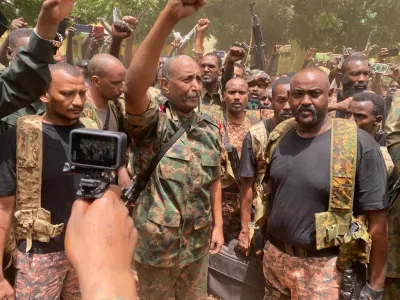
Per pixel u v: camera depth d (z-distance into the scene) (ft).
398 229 9.57
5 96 5.53
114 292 2.19
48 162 7.82
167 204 8.86
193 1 5.43
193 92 8.94
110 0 58.70
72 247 2.33
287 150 8.76
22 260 8.06
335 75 21.22
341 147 8.20
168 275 9.34
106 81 11.03
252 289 11.92
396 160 9.66
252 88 19.07
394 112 9.78
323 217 8.21
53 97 7.80
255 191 11.86
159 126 8.72
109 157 2.77
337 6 90.48
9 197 7.82
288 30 91.09
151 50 6.37
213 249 10.35
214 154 9.27
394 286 9.86
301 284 8.67
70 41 23.49
